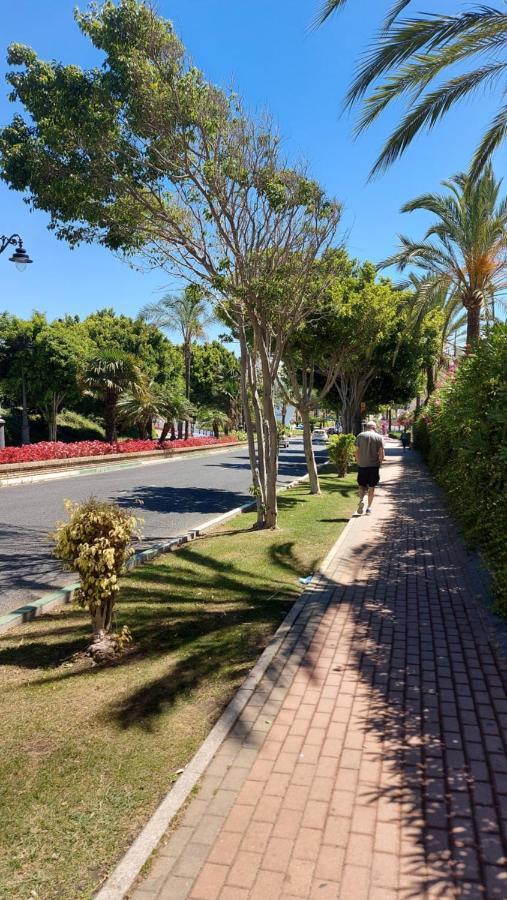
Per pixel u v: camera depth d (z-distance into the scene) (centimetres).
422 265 1647
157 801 288
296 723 358
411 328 2014
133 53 755
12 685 418
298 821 269
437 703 380
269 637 507
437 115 852
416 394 2955
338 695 394
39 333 3192
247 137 844
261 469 1045
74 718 370
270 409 998
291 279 960
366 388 2719
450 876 235
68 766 317
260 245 894
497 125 886
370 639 495
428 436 2017
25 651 483
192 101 779
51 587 668
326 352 1550
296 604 594
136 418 3156
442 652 464
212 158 838
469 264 1501
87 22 751
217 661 456
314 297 1015
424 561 771
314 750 328
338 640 493
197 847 254
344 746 331
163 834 262
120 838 262
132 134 816
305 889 230
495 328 734
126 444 2867
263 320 946
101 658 461
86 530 462
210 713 376
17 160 795
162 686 414
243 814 275
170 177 838
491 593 590
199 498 1478
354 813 274
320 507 1278
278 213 881
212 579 701
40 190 810
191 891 230
